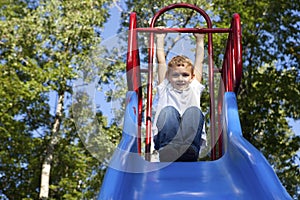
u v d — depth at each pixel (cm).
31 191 1532
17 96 1228
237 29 464
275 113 1319
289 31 1347
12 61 1240
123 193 348
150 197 367
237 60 455
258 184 334
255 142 1321
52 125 1540
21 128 1365
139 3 1248
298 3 1345
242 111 1319
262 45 1352
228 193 362
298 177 1395
